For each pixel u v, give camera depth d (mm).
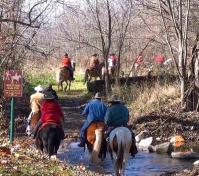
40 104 18625
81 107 27188
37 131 15664
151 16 26703
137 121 22688
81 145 17031
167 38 23047
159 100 24172
